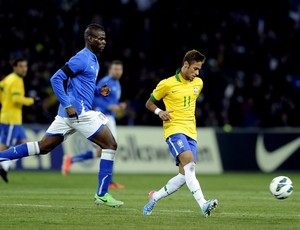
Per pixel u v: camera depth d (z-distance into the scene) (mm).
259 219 31906
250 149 84375
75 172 77062
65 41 89188
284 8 103750
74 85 35344
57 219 30188
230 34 98250
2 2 89500
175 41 95438
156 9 97250
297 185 61781
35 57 86250
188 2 98438
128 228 27484
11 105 56906
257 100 93000
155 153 80500
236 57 96500
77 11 91750
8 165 56219
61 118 35688
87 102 35594
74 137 77500
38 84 83312
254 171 84250
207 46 96375
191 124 33031
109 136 35844
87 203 39250
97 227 27578
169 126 32750
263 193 51250
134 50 92562
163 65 92688
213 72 92562
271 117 92062
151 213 33906
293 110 93000
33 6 90500
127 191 51312
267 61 97188
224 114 90000
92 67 35594
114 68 54938
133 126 82312
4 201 39531
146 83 87938
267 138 84938
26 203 38469
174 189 32781
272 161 84812
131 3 96000
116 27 94562
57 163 77438
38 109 82750
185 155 31828
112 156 35969
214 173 82312
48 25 89625
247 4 102125
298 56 99312
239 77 94000
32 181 60875
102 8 94938
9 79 56406
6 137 57125
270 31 101750
